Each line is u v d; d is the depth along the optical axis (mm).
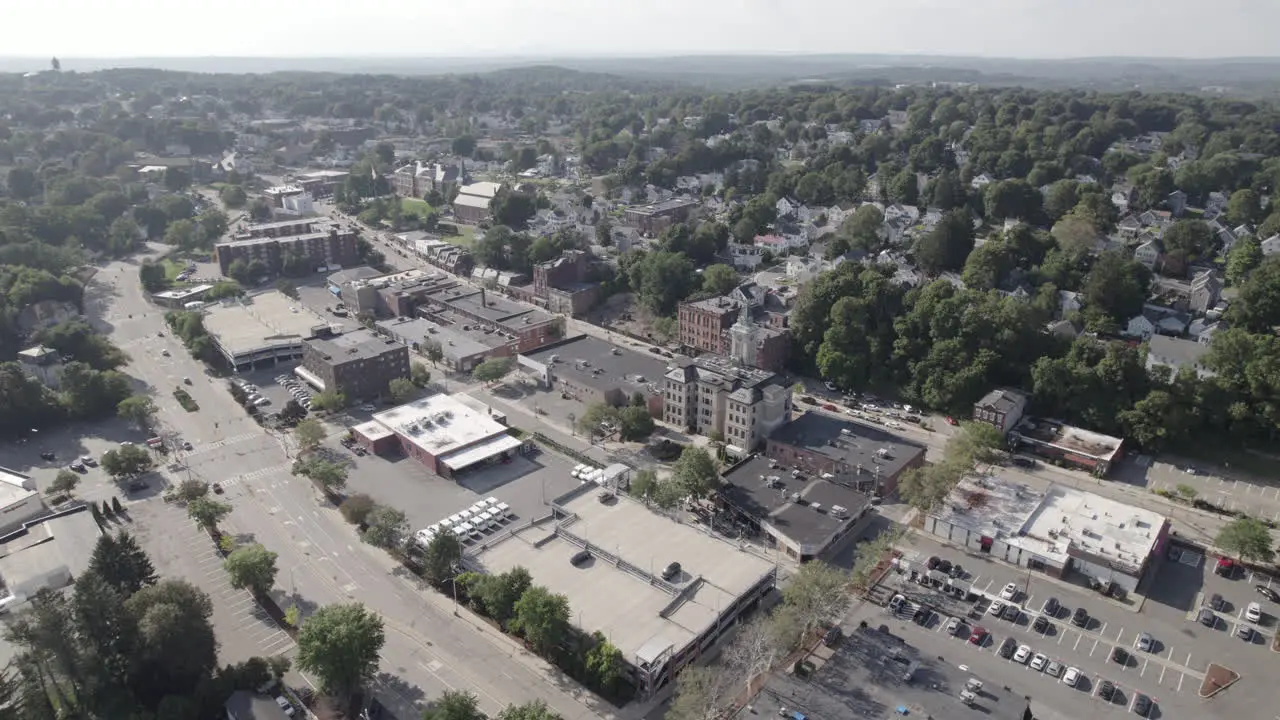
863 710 118812
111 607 124438
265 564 147750
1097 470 192500
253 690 126312
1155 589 153500
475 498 187125
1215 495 184125
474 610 149250
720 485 182125
